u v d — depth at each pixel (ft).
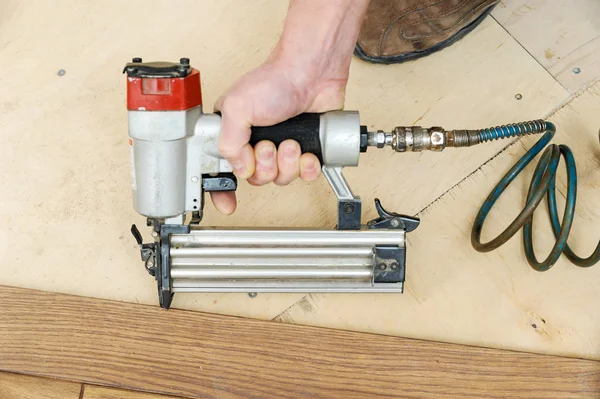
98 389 3.97
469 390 3.92
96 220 4.54
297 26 3.53
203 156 3.55
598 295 4.20
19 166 4.73
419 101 4.93
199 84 3.46
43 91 5.06
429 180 4.64
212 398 3.92
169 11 5.41
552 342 4.08
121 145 4.81
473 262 4.34
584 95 4.86
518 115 4.83
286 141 3.51
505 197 4.52
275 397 3.92
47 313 4.14
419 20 4.75
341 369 3.97
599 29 5.15
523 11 5.28
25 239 4.47
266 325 4.08
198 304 4.25
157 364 4.01
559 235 3.90
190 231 3.81
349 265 3.88
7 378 4.01
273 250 3.84
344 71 3.79
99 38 5.32
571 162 4.01
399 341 4.02
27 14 5.42
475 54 5.11
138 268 4.36
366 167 4.69
